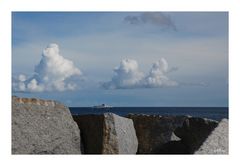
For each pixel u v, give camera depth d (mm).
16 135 7664
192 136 8773
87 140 8789
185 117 9688
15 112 7902
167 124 9750
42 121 8117
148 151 9680
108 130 8500
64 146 8156
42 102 8438
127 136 9070
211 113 53875
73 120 8617
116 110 74562
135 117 10078
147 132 9836
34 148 7734
